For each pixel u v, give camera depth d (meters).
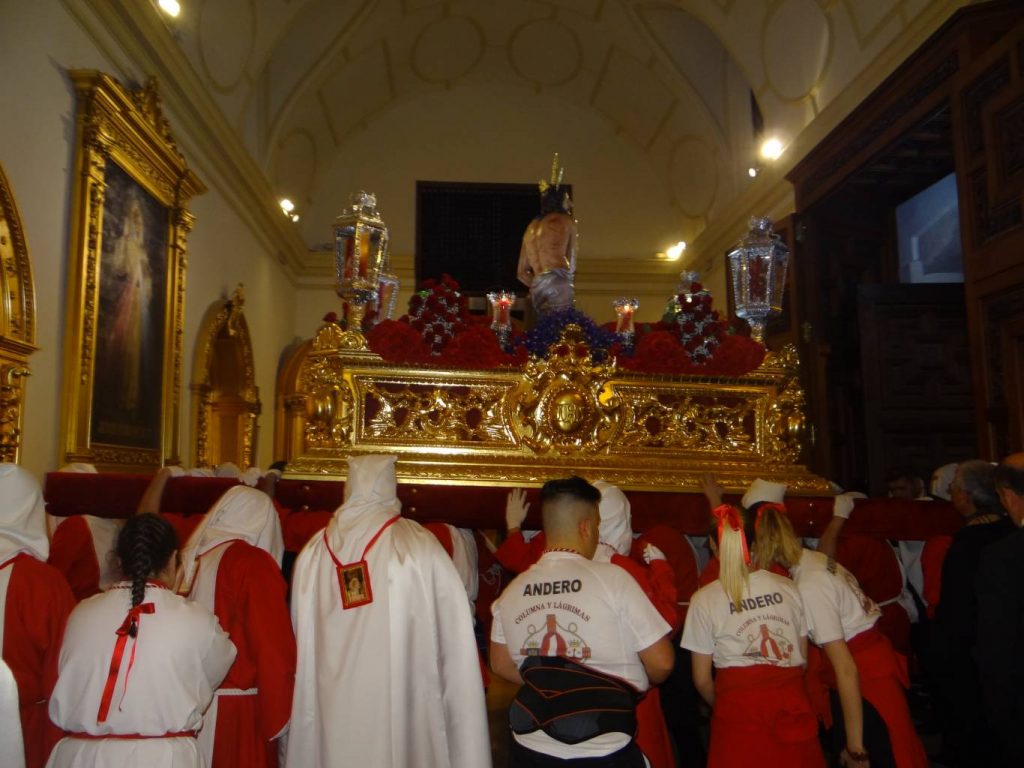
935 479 4.63
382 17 13.46
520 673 2.54
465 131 16.44
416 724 2.86
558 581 2.55
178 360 8.48
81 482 3.77
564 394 3.83
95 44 6.81
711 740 2.85
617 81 15.38
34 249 5.83
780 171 10.70
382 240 3.94
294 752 2.91
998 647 2.70
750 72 11.52
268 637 2.87
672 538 4.02
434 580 2.97
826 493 3.97
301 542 3.62
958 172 6.37
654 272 16.19
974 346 6.11
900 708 3.17
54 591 2.78
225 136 10.05
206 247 9.86
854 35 8.85
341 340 3.77
